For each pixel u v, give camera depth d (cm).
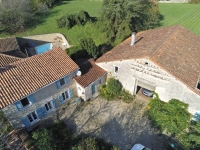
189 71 1936
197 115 1900
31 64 1961
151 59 1833
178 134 1897
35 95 1872
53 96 2086
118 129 1997
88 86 2198
